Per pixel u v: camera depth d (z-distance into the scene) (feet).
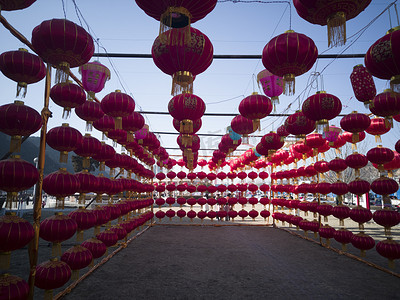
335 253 23.50
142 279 16.38
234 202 40.11
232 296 13.96
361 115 18.83
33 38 10.37
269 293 14.39
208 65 12.46
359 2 9.57
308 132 20.39
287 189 35.27
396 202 76.02
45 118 12.07
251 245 26.63
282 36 12.73
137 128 20.30
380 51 10.82
